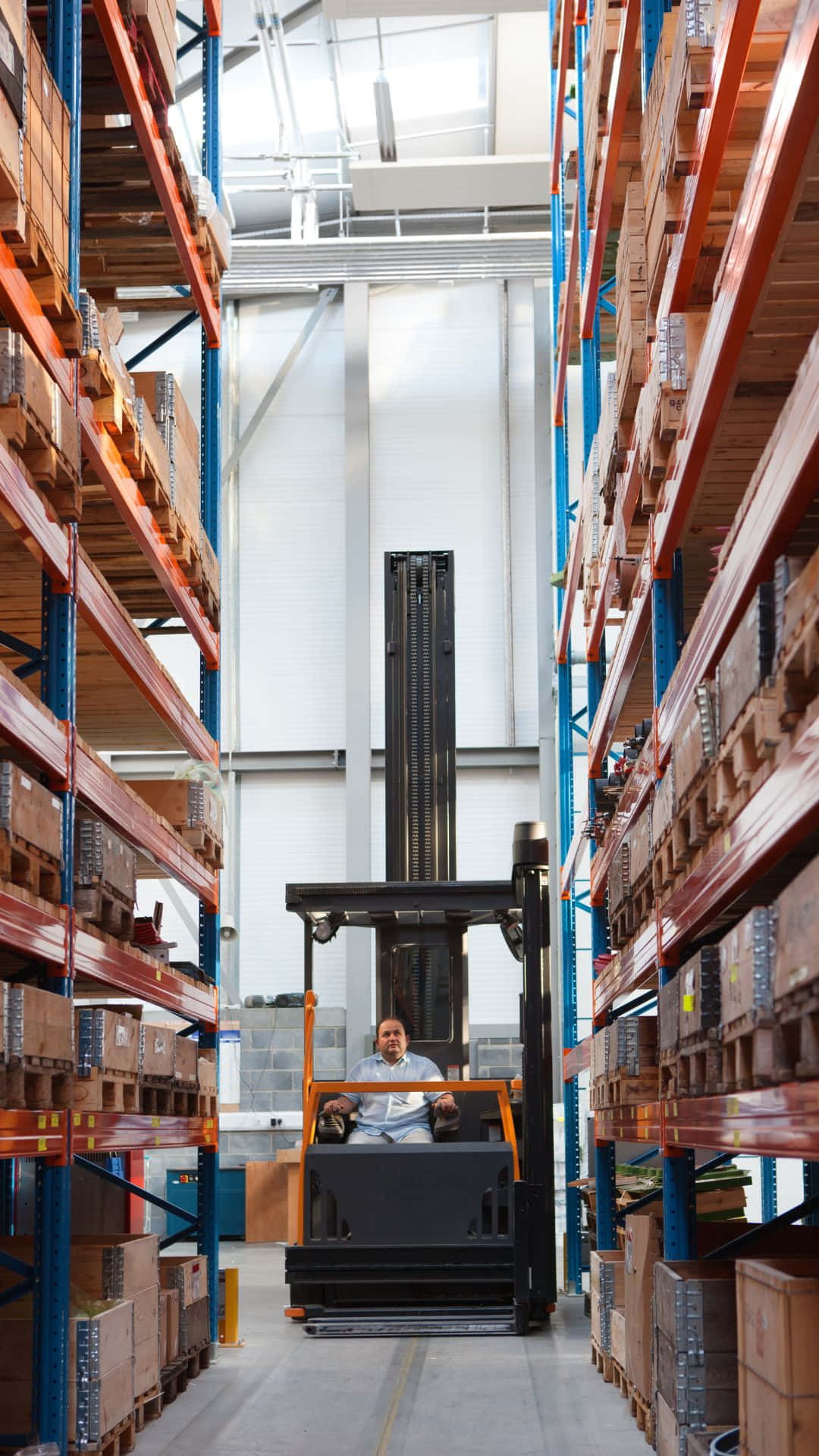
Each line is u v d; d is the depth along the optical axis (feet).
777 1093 11.06
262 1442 19.77
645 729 24.79
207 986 28.50
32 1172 29.01
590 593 29.17
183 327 30.01
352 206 67.00
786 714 10.76
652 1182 34.73
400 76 59.52
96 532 24.86
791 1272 11.81
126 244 27.84
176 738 29.14
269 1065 57.52
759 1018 10.95
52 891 17.21
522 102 60.54
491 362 65.00
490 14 52.06
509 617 62.69
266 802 62.03
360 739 61.16
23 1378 17.94
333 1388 23.89
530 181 60.39
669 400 16.80
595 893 31.50
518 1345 28.30
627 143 24.04
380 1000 36.29
